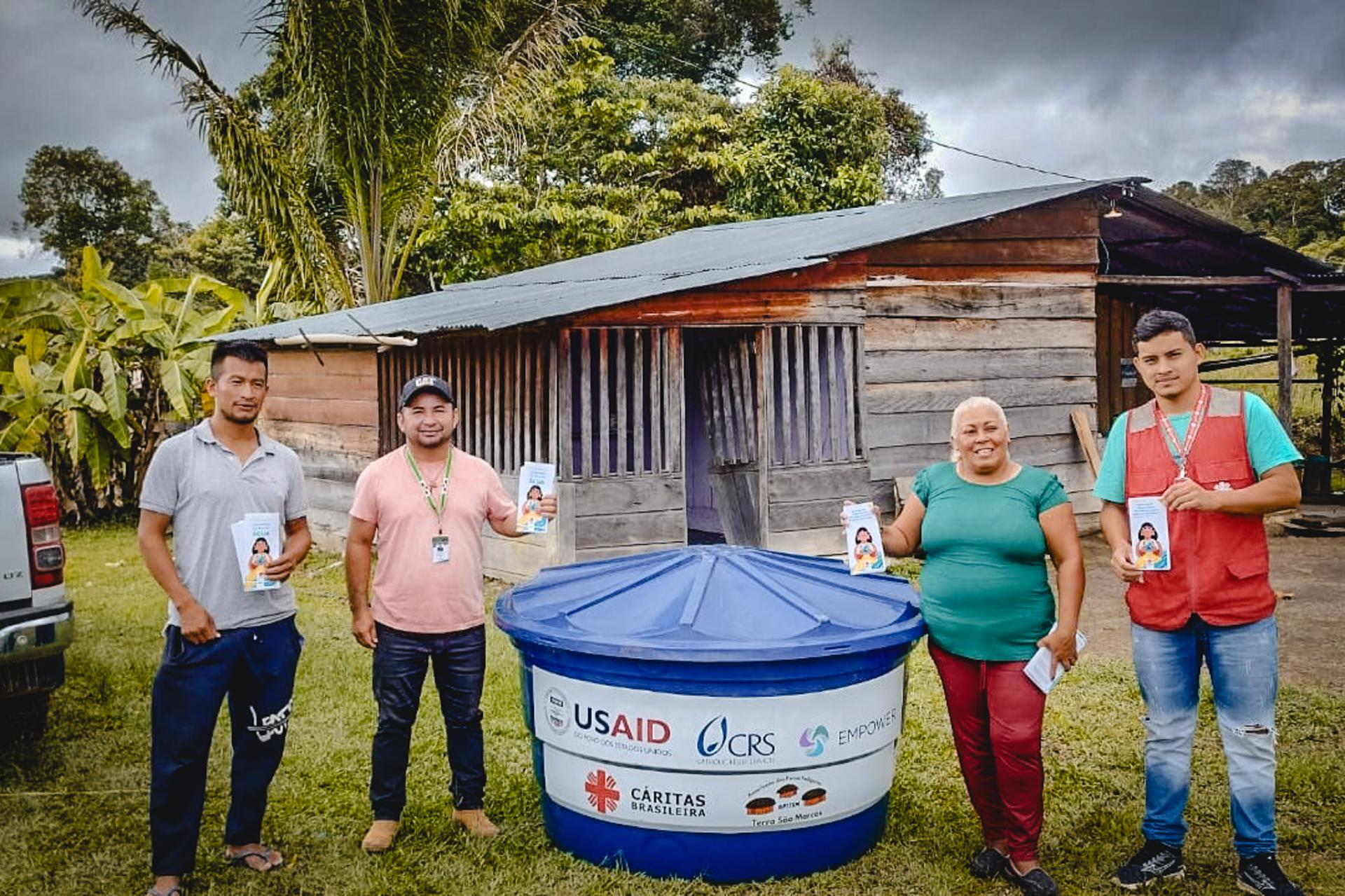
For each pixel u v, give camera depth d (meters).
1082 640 3.64
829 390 9.87
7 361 13.77
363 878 3.78
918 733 5.21
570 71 22.36
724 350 9.84
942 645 3.74
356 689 6.05
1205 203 42.12
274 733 3.82
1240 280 11.73
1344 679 6.13
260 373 3.74
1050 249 11.12
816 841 3.71
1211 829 4.13
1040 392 11.09
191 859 3.69
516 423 9.05
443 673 4.08
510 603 4.07
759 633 3.57
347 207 16.72
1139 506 3.49
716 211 21.89
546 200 20.34
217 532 3.64
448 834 4.11
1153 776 3.72
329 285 16.50
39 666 4.52
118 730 5.44
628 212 21.55
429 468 4.05
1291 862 3.84
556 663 3.75
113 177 39.53
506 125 16.72
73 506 13.59
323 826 4.22
